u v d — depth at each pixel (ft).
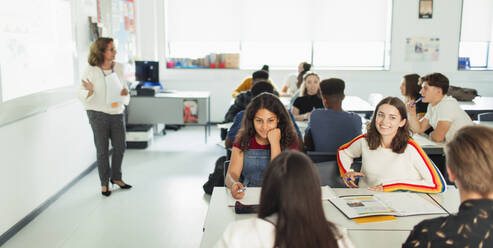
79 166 14.83
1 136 9.82
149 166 16.52
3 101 9.68
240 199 6.60
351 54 25.09
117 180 13.78
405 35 24.35
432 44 24.38
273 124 7.27
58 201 12.71
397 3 23.98
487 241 3.79
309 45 24.94
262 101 7.25
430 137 10.95
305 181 3.44
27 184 11.05
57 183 12.96
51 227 10.86
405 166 7.40
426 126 11.63
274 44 24.90
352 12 24.35
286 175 3.45
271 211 3.65
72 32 13.93
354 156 8.14
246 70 24.76
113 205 12.45
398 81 24.81
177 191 13.71
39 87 11.51
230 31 24.53
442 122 10.60
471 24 24.27
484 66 25.14
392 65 24.63
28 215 11.10
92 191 13.65
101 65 12.64
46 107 11.95
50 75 12.23
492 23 24.29
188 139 21.45
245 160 7.51
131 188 13.94
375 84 24.90
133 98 19.45
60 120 13.15
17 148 10.54
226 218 6.02
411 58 24.54
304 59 25.13
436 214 6.19
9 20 9.93
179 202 12.75
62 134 13.30
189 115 19.66
